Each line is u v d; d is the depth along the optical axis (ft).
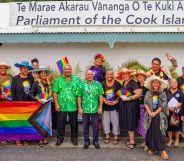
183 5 32.63
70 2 33.17
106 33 32.48
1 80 28.50
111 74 27.78
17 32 33.01
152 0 32.94
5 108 28.17
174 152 26.43
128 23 32.94
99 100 27.68
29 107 28.12
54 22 33.30
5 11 34.30
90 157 25.30
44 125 28.12
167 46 33.86
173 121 27.17
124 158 25.08
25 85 28.07
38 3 33.40
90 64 34.24
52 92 28.60
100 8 33.04
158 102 25.85
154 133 25.54
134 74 29.25
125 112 27.25
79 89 27.66
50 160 24.67
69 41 32.71
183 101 27.45
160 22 32.81
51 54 34.47
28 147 27.86
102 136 30.53
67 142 28.99
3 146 28.09
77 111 28.14
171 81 27.53
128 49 34.09
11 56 34.65
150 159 24.88
